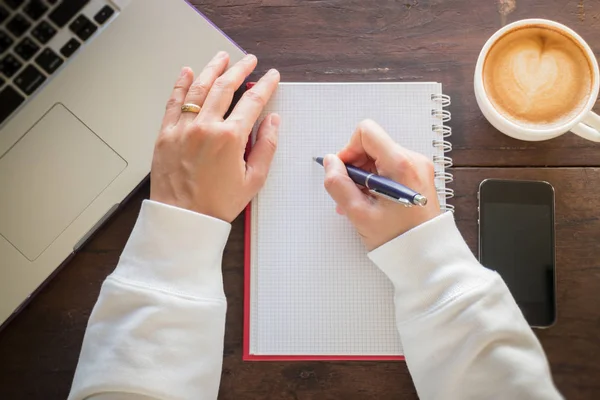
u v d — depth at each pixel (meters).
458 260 0.54
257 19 0.69
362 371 0.65
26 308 0.65
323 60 0.69
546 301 0.65
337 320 0.64
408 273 0.55
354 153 0.62
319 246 0.65
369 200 0.58
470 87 0.68
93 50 0.65
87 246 0.66
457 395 0.51
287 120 0.66
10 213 0.63
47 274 0.63
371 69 0.69
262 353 0.64
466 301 0.51
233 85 0.62
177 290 0.52
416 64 0.69
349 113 0.66
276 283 0.65
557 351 0.65
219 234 0.56
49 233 0.63
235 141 0.58
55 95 0.64
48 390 0.65
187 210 0.55
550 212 0.66
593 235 0.67
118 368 0.48
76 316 0.65
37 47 0.64
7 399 0.65
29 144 0.64
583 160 0.67
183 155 0.58
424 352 0.53
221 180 0.59
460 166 0.67
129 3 0.65
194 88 0.61
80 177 0.64
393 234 0.57
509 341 0.51
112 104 0.65
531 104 0.61
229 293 0.65
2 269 0.63
